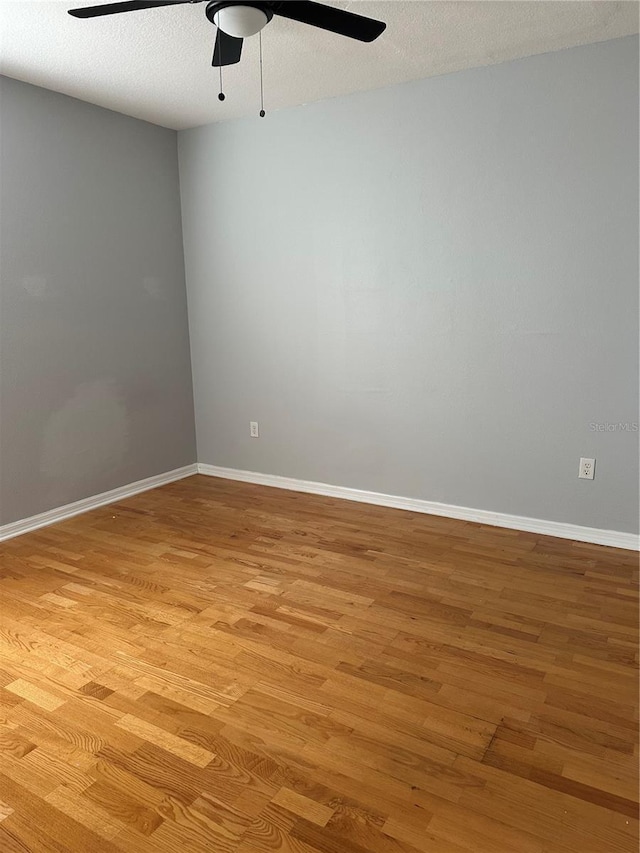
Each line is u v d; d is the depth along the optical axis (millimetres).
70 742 1844
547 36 2721
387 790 1649
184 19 2482
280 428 4227
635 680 2090
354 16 2014
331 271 3768
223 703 2010
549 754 1766
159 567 3029
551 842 1485
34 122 3336
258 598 2697
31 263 3404
